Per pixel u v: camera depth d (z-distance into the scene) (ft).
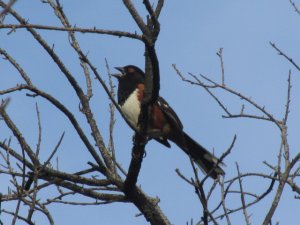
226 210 19.65
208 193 19.61
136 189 27.48
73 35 29.76
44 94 26.71
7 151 23.72
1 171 24.13
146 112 24.97
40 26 19.11
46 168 27.04
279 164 21.24
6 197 22.86
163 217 27.84
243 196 20.21
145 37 21.66
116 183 27.58
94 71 23.61
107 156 28.89
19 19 26.89
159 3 23.89
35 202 21.27
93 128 29.91
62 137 22.61
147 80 24.94
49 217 22.12
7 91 25.91
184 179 19.63
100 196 27.76
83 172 28.04
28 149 26.68
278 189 20.08
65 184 27.76
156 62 22.94
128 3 23.09
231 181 20.45
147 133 25.38
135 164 26.03
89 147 27.86
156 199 28.27
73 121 27.55
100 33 20.42
